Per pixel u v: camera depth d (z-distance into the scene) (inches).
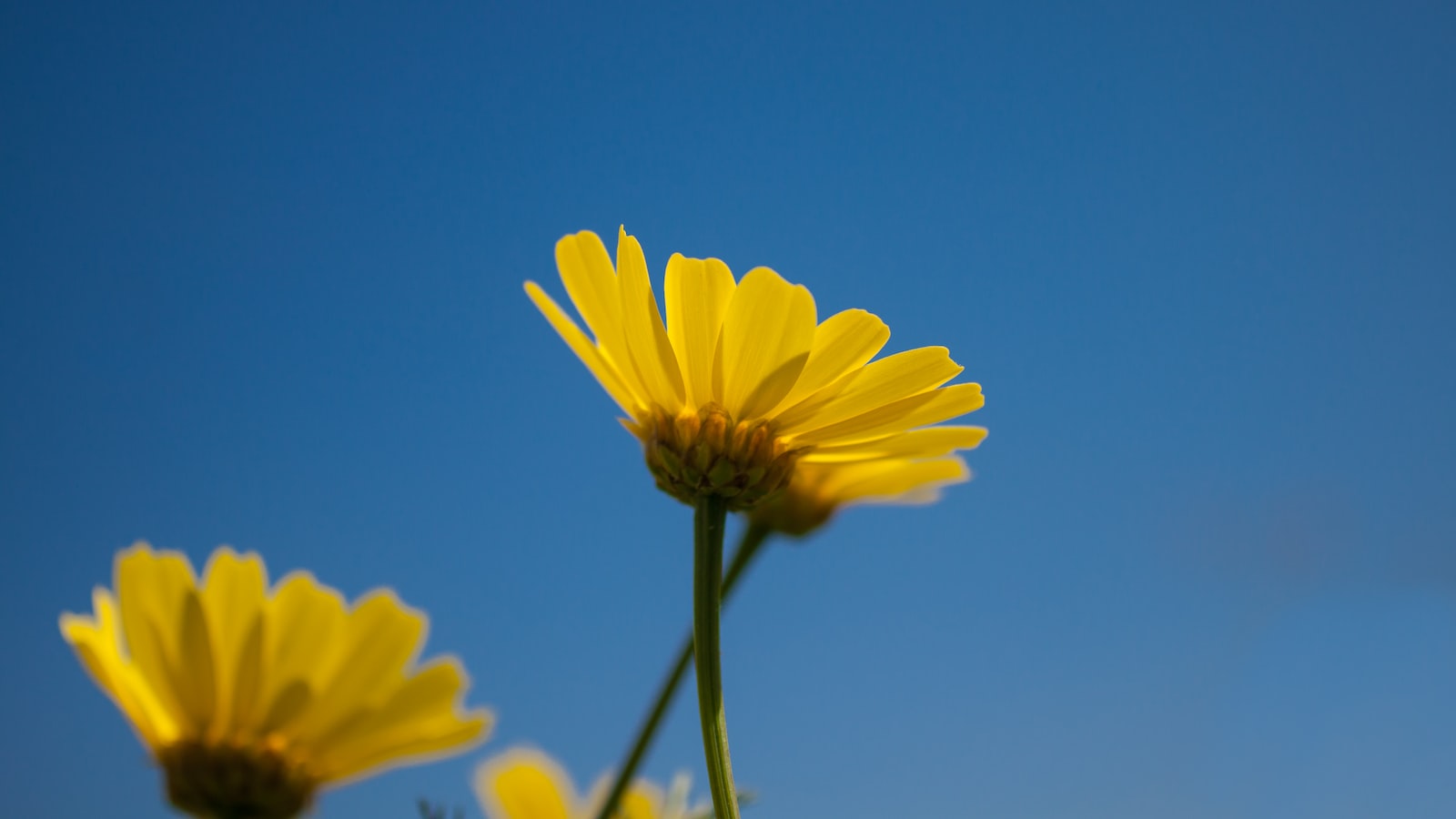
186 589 11.3
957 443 10.8
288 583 11.5
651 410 10.5
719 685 10.0
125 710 11.0
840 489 13.3
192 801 11.2
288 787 11.2
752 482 10.4
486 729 11.6
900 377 10.4
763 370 10.4
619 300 10.3
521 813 12.9
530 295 10.6
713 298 10.4
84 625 10.8
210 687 11.3
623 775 11.7
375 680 11.5
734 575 13.3
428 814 11.6
